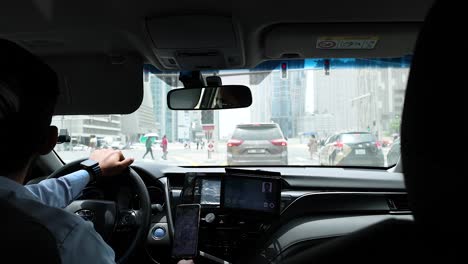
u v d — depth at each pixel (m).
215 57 2.84
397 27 2.53
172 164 3.16
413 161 0.65
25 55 0.97
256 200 2.42
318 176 2.90
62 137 2.47
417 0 2.22
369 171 3.04
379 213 2.71
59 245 0.92
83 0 2.23
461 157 0.58
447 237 0.62
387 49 2.83
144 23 2.43
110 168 2.07
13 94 0.92
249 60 2.95
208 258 2.44
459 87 0.59
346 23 2.48
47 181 1.68
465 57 0.58
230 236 2.53
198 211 2.31
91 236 1.02
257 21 2.41
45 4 2.26
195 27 2.44
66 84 2.91
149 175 2.64
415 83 0.65
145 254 2.50
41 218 0.94
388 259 0.67
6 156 0.95
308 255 0.77
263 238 2.54
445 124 0.60
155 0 2.22
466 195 0.58
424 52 0.64
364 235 0.73
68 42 2.71
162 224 2.55
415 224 0.69
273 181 2.43
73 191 1.77
